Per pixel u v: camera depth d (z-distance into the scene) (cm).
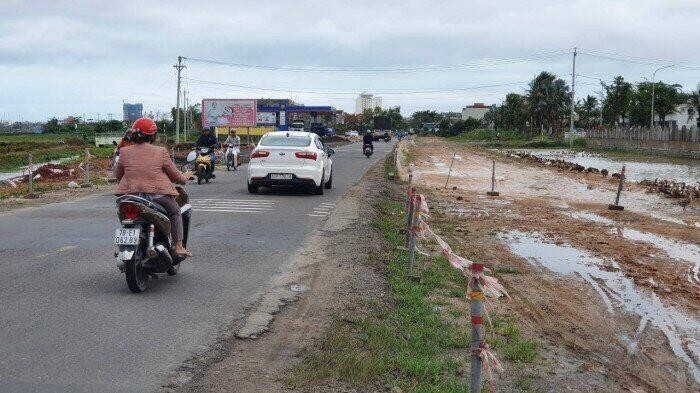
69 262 877
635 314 876
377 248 1059
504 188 2561
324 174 1836
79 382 480
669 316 874
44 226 1184
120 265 712
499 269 1082
